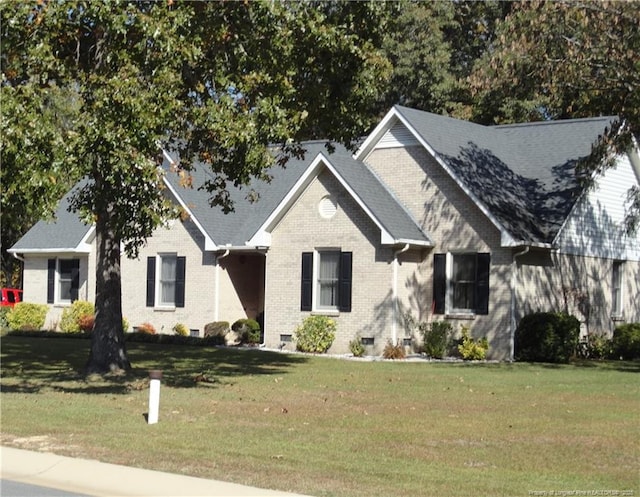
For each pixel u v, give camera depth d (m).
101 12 16.61
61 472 11.77
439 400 18.56
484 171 30.27
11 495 10.72
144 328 35.62
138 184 17.20
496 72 24.31
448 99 44.66
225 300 34.81
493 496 10.46
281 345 31.52
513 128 34.06
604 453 13.06
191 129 19.48
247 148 18.52
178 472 11.69
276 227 31.94
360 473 11.60
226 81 18.34
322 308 30.86
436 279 29.56
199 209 34.72
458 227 29.22
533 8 23.08
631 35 22.95
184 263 35.44
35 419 15.59
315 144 37.62
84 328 37.28
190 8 17.55
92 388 19.91
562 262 29.88
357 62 20.22
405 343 29.33
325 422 15.58
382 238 28.67
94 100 17.06
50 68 17.28
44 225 41.38
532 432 14.76
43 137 16.19
